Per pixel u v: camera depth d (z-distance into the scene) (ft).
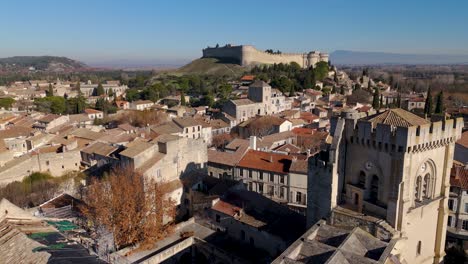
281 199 277.03
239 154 305.12
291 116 518.37
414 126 118.93
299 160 277.44
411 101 644.27
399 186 122.21
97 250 144.15
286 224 181.68
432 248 141.69
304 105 649.20
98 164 309.22
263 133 458.50
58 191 266.98
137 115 551.59
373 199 135.44
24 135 409.49
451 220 220.43
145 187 214.48
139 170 233.14
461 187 213.87
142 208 200.75
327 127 445.37
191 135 463.42
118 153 291.17
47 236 109.60
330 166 137.90
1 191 265.34
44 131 443.73
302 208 260.62
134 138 362.33
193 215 232.94
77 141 371.56
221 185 237.86
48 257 94.84
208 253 185.98
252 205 202.18
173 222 221.87
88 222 190.49
